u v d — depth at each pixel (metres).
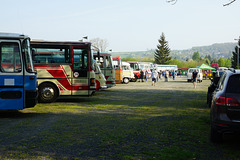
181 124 8.36
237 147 5.89
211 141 6.35
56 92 13.84
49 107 12.27
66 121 8.80
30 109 11.62
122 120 9.02
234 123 5.60
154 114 10.36
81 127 7.83
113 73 23.89
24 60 9.59
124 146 5.86
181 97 17.44
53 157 5.07
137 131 7.32
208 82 41.66
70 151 5.46
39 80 13.66
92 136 6.75
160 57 122.00
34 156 5.12
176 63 135.25
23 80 9.51
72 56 13.90
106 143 6.10
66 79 13.83
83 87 13.95
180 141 6.33
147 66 56.16
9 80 9.44
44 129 7.55
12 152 5.36
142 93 20.42
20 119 9.20
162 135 6.89
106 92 21.30
